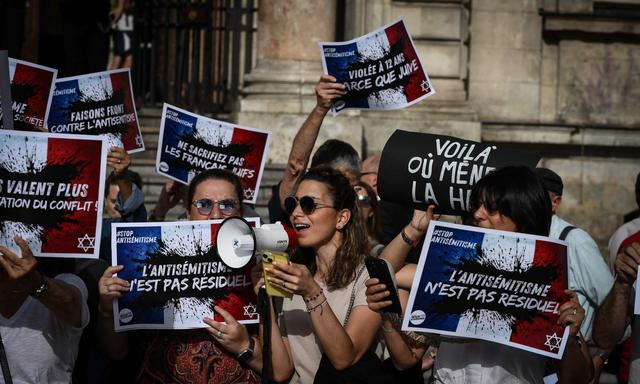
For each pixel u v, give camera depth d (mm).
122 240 5004
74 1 12508
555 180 6348
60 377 4895
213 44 14336
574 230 6234
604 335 5215
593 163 13180
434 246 4551
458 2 12562
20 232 4770
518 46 13188
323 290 5012
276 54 11836
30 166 4785
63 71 13336
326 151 6750
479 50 13125
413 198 5090
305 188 5047
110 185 6707
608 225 13203
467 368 4668
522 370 4660
